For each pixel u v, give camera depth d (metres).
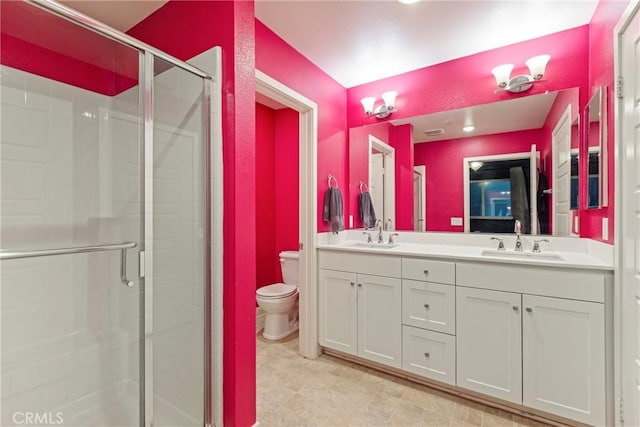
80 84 1.69
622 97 1.38
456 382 1.85
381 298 2.13
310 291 2.42
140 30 1.89
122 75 1.66
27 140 1.54
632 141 1.30
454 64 2.43
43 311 1.58
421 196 2.57
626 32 1.35
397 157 2.67
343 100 2.89
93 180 1.74
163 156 1.59
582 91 1.97
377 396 1.89
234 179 1.44
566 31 2.03
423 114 2.56
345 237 2.84
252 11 1.55
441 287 1.91
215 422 1.46
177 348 1.58
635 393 1.28
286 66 2.17
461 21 1.96
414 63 2.49
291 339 2.78
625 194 1.35
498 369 1.73
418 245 2.49
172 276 1.59
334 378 2.10
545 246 2.07
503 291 1.71
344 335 2.30
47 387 1.57
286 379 2.09
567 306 1.55
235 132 1.44
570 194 1.99
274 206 3.61
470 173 2.38
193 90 1.51
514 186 2.21
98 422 1.65
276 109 3.62
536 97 2.13
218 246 1.47
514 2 1.77
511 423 1.65
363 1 1.77
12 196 1.50
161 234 1.60
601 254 1.63
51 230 1.61
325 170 2.60
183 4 1.65
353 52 2.31
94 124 1.74
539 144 2.12
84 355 1.69
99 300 1.74
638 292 1.25
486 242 2.30
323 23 1.98
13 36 1.46
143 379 1.56
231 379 1.45
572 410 1.53
